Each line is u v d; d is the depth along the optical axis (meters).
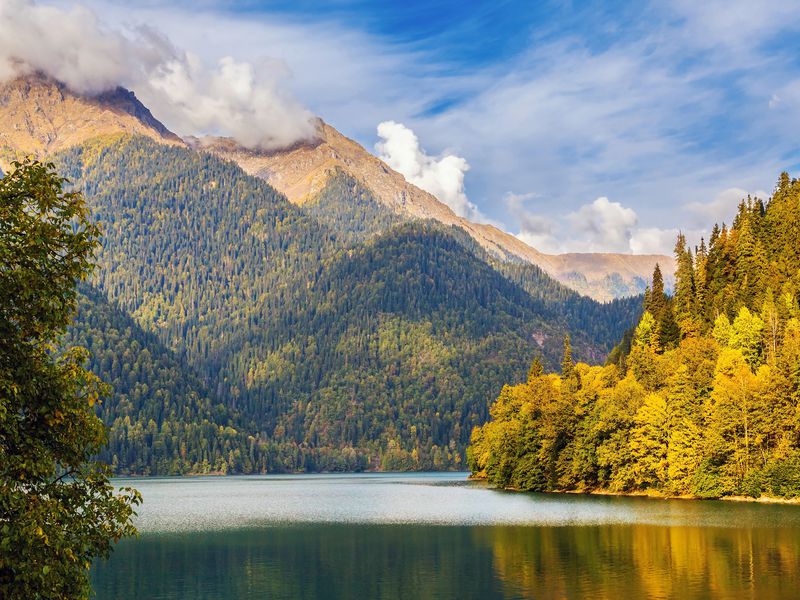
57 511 29.52
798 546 83.62
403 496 193.12
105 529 32.00
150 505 172.75
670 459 145.88
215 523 128.75
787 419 131.25
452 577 74.00
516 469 186.25
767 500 133.00
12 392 29.61
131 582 75.50
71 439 31.45
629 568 74.25
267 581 75.06
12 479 29.36
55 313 30.78
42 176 31.20
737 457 136.38
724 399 137.25
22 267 30.31
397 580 73.75
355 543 99.94
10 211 30.36
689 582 66.88
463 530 109.00
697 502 136.25
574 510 129.50
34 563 28.59
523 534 101.06
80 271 31.39
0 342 30.14
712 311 195.00
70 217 31.61
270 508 160.75
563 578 71.00
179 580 76.25
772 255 196.38
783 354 138.38
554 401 173.38
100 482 32.09
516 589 67.31
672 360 167.00
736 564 74.19
